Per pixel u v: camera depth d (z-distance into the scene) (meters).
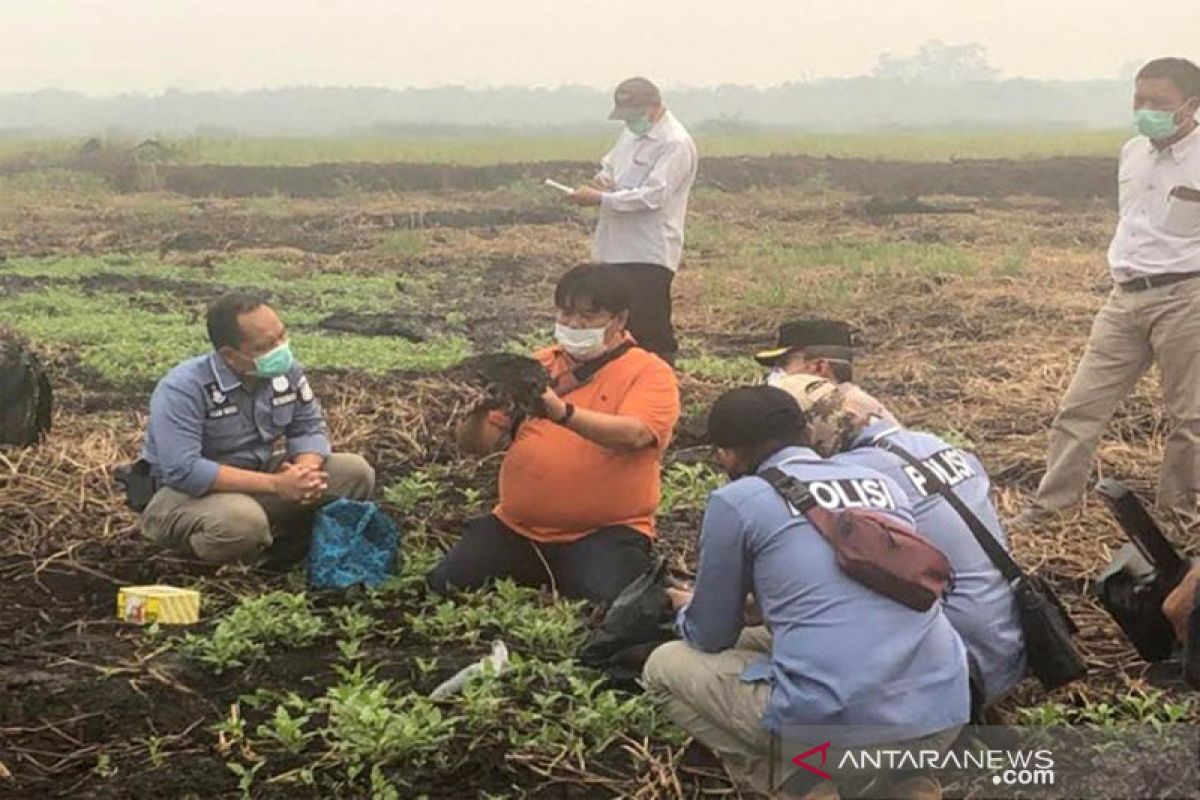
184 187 30.83
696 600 5.02
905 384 11.44
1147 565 5.50
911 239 21.45
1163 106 7.59
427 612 6.62
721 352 13.25
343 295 15.85
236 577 6.91
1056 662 5.28
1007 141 47.12
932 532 5.23
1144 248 7.73
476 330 13.91
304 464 6.91
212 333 6.82
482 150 43.00
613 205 10.34
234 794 5.04
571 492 6.57
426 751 5.20
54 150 38.53
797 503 4.83
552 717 5.48
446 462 9.15
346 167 32.78
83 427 9.35
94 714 5.57
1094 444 7.90
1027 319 14.12
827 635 4.72
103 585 6.89
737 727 5.01
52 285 16.11
